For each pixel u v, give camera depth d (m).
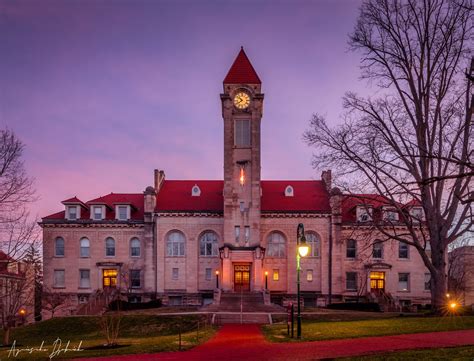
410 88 33.81
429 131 32.84
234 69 59.78
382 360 16.80
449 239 32.72
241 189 57.88
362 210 58.84
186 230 60.16
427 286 58.88
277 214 59.41
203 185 64.94
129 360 20.00
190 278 59.44
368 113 33.97
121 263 60.31
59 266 61.00
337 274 58.41
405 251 59.75
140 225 61.25
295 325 30.66
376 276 59.84
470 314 33.72
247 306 47.44
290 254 59.22
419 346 19.97
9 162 29.16
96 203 61.84
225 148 58.53
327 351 19.81
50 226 61.53
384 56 34.41
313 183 64.50
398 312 45.38
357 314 40.53
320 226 59.44
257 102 58.72
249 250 56.59
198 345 24.12
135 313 43.69
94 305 51.38
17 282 39.56
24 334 38.16
